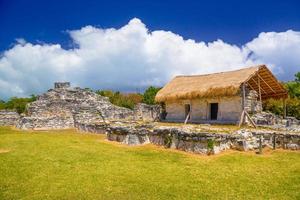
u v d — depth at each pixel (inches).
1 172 552.1
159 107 1547.7
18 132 1315.2
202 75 1269.7
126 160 665.6
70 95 1831.9
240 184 494.0
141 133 866.1
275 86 1186.0
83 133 1262.3
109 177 526.3
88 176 531.8
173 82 1346.0
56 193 443.5
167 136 801.6
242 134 752.3
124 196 434.0
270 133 784.9
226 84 1041.5
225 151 724.0
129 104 2608.3
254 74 1033.5
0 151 759.1
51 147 817.5
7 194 438.6
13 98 2815.0
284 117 1198.3
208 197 433.1
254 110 1116.5
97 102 1828.2
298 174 550.9
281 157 685.3
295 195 443.5
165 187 474.9
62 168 585.3
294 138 758.5
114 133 962.7
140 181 504.7
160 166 611.8
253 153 715.4
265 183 499.8
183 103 1275.8
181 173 558.3
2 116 1800.0
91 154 724.0
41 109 1665.8
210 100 1167.6
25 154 714.8
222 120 1117.7
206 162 642.2
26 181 501.7
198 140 719.7
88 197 429.1
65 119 1568.7
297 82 1834.4
